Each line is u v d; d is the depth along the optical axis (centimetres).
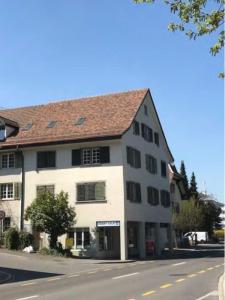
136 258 4391
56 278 2492
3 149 4728
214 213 9525
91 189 4403
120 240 4259
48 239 4369
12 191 4700
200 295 1608
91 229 4353
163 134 5562
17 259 3691
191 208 7469
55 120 4888
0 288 2052
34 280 2417
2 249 4288
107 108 4859
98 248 4306
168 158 5809
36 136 4700
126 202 4353
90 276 2539
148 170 5022
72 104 5069
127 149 4497
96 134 4425
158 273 2552
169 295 1611
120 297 1575
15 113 5222
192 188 10375
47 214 4116
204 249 6250
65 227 4169
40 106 5194
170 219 5588
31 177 4628
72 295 1673
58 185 4522
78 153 4488
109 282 2128
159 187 5350
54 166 4559
